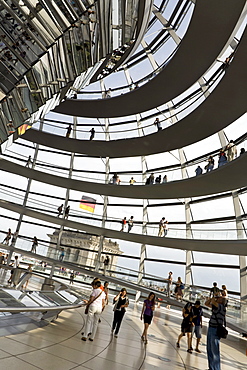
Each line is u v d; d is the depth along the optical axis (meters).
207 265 21.09
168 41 20.14
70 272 25.88
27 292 7.56
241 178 17.09
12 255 26.73
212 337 6.96
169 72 17.36
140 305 21.58
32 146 29.25
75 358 5.98
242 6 11.62
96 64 6.99
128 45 7.48
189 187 20.30
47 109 7.15
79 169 29.30
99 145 25.17
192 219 23.11
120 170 28.08
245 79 13.90
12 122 5.56
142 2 11.18
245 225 18.19
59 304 7.71
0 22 4.23
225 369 7.90
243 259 18.25
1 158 24.84
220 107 16.45
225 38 13.70
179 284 18.28
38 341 6.62
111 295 23.86
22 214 28.55
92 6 5.04
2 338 6.28
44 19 4.58
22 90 5.15
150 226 24.48
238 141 18.61
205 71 16.50
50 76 5.48
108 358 6.50
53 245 28.81
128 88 24.02
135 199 27.09
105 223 27.19
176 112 22.30
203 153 22.28
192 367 7.36
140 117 26.03
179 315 20.02
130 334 10.03
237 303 13.62
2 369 4.63
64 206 28.81
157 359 7.40
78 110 24.70
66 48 5.30
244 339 14.54
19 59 4.72
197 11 12.44
